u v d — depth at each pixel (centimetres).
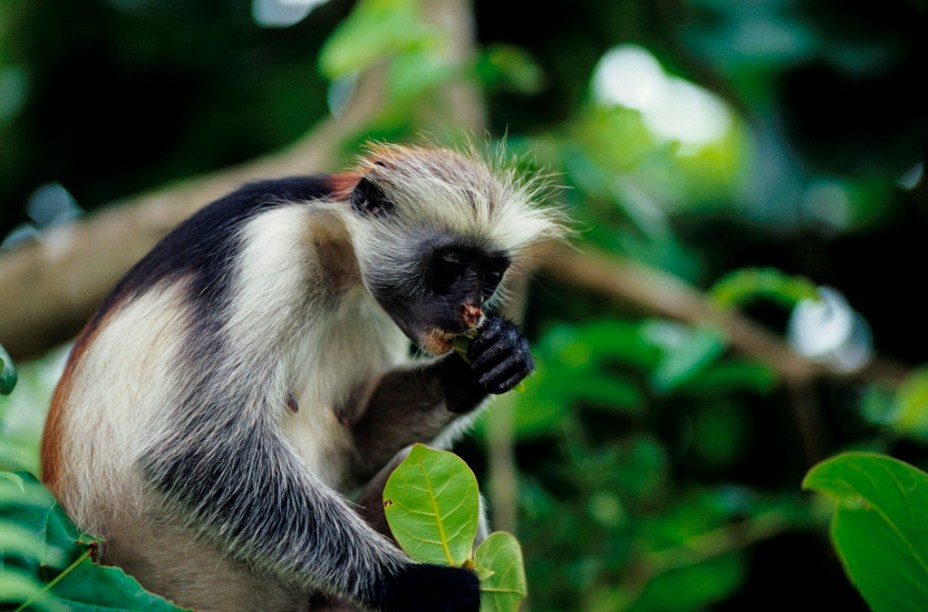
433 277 889
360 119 1445
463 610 704
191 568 814
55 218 1723
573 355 1216
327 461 902
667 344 1220
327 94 1650
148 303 817
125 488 790
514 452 1380
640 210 1367
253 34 1652
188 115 1672
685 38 1580
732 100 1672
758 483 1506
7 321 1346
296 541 780
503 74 1373
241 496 778
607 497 1222
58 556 618
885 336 1605
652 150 1608
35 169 1669
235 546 781
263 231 846
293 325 837
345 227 891
